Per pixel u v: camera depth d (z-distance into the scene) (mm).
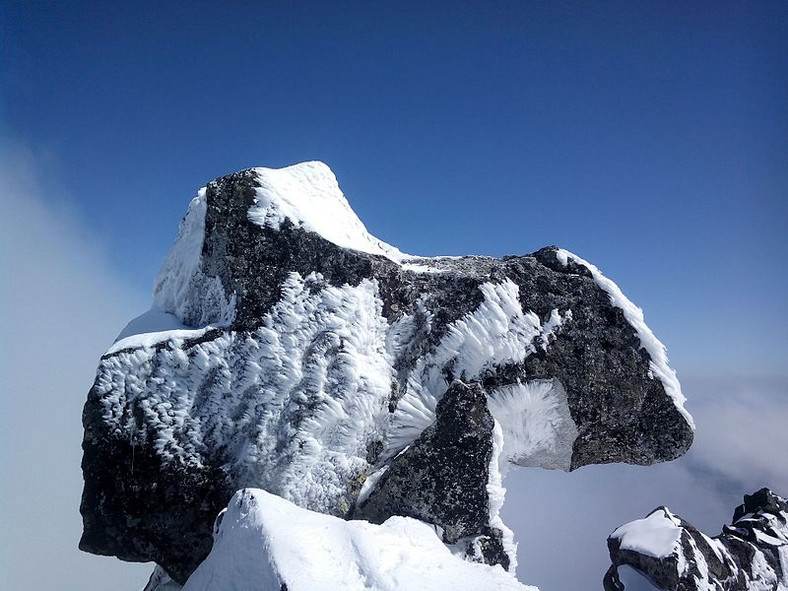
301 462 6215
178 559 6152
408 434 6738
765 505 9953
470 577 4539
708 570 7145
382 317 6945
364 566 4332
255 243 6711
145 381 6285
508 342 7090
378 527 5023
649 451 7367
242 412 6309
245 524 4750
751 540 9203
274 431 6277
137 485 6117
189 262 7156
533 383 7082
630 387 7277
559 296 7414
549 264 7863
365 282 6867
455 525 6051
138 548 6180
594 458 7523
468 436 6137
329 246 6828
